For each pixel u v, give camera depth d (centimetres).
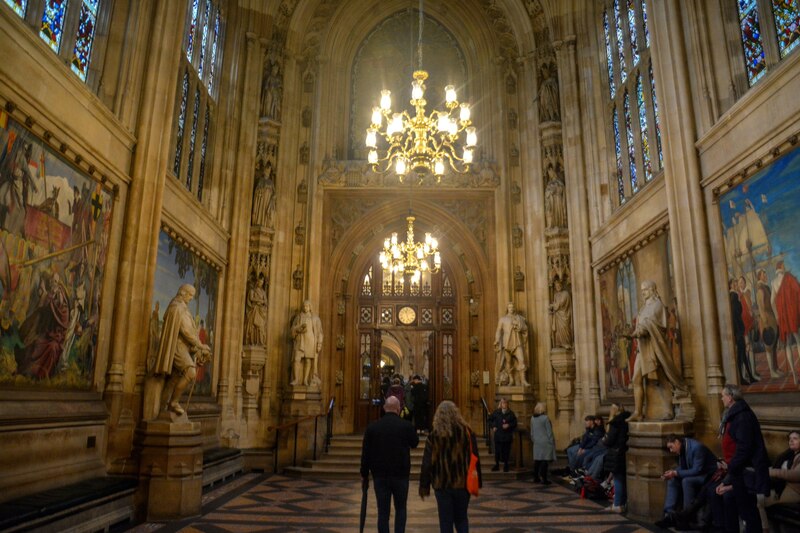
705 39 1062
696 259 1033
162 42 1151
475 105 2122
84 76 991
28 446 757
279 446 1619
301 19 1975
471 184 1961
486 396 1883
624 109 1516
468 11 2120
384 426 682
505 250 1892
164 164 1136
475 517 952
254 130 1795
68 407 845
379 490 666
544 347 1777
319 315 1895
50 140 811
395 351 3812
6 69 711
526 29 1955
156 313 1152
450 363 1983
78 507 746
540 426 1381
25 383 757
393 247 1688
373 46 2227
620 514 972
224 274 1631
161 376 1002
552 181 1798
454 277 2005
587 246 1670
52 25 885
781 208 823
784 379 802
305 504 1068
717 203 993
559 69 1828
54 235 823
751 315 888
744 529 717
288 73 1947
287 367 1772
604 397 1541
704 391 990
